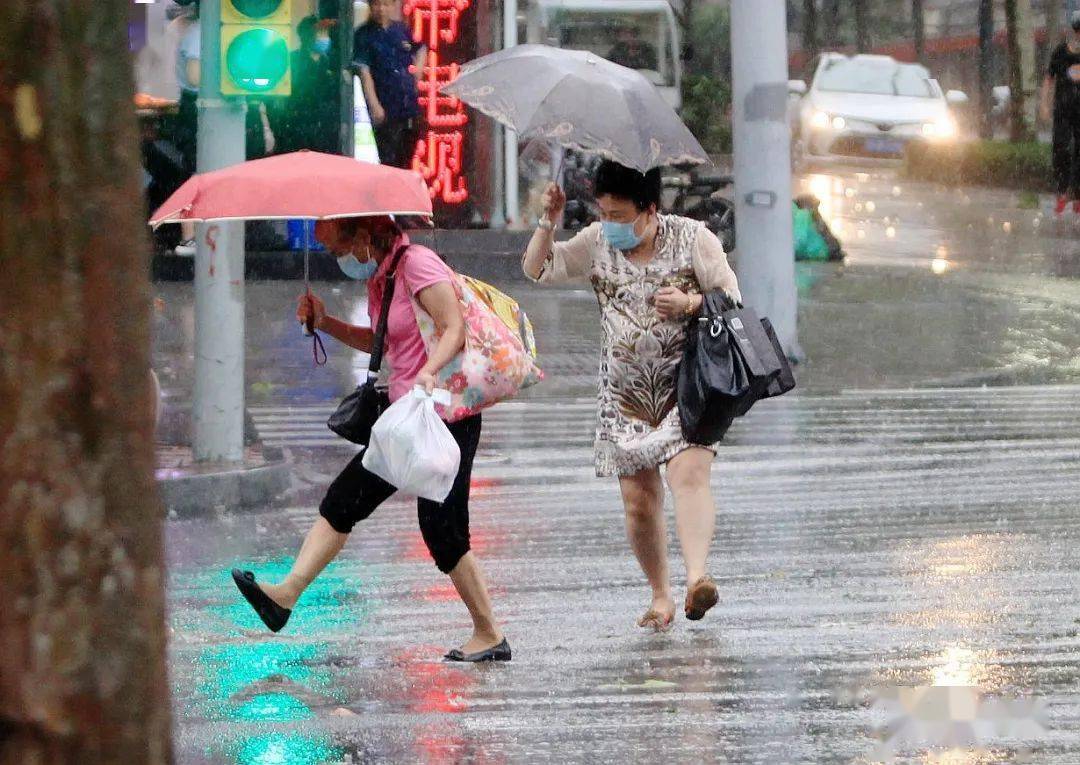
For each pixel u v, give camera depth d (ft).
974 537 93.15
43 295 24.99
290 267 206.90
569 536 96.17
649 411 73.05
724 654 70.13
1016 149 340.39
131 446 25.68
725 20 534.37
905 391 146.51
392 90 217.36
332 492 69.21
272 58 102.06
